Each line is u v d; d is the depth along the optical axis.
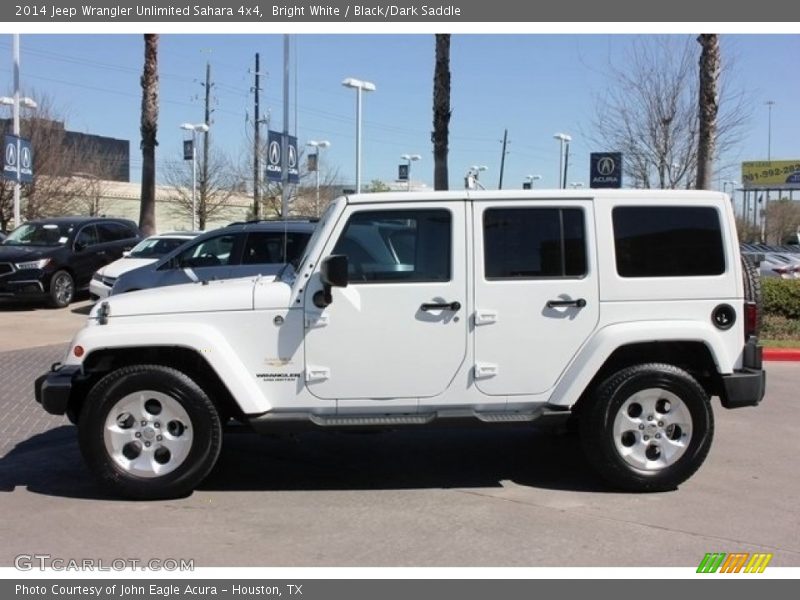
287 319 5.10
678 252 5.27
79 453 6.29
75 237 16.48
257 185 39.09
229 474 5.79
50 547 4.45
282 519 4.88
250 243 10.43
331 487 5.50
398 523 4.81
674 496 5.28
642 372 5.20
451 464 6.04
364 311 5.11
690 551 4.39
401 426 5.14
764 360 11.05
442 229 5.17
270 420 5.11
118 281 10.64
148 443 5.13
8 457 6.18
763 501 5.19
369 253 5.16
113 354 5.25
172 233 16.42
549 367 5.21
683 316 5.25
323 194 49.66
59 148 33.81
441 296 5.12
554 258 5.20
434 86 16.92
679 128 17.12
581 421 5.35
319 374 5.11
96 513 4.97
